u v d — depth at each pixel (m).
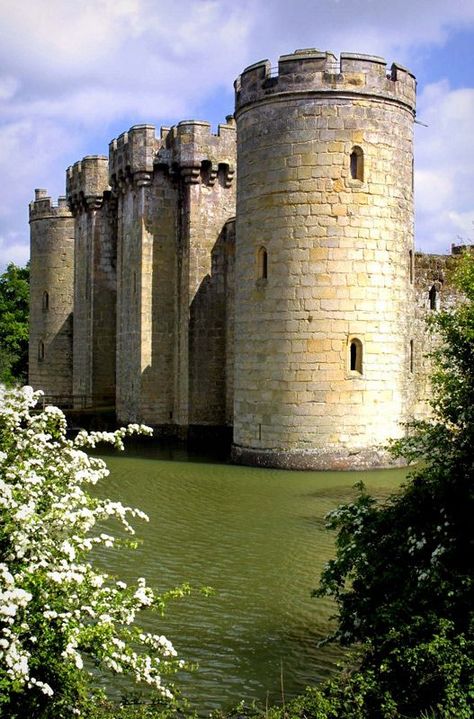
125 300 35.53
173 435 33.94
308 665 10.56
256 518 17.92
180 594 9.02
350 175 24.27
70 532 8.35
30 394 9.15
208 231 33.25
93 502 8.64
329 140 24.08
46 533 7.99
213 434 33.00
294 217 24.19
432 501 10.52
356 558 10.53
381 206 24.58
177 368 33.78
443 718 8.09
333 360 24.02
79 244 42.31
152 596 8.68
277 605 12.61
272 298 24.48
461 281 12.42
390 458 24.17
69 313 49.12
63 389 49.25
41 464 8.50
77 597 7.98
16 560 7.66
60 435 9.20
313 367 24.02
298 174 24.17
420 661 8.56
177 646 11.12
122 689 9.84
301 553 15.20
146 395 33.66
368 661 9.36
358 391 24.09
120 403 35.97
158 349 33.88
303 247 24.11
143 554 15.21
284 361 24.27
